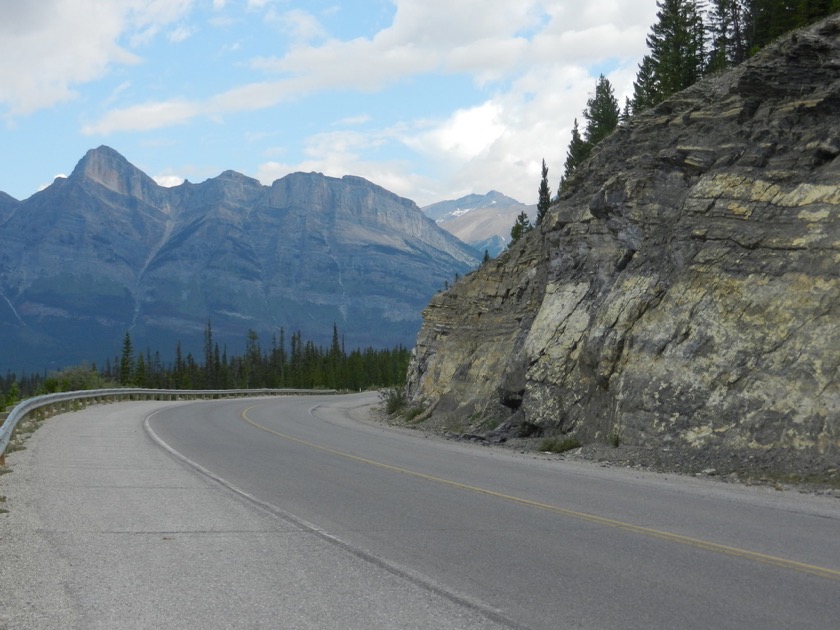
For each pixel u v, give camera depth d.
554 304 26.95
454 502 12.62
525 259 35.19
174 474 15.52
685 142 25.09
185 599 7.00
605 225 26.38
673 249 22.72
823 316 18.31
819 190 20.33
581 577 7.88
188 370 127.19
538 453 22.47
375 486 14.35
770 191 21.38
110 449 19.97
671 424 19.66
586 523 10.88
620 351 22.56
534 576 7.91
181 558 8.56
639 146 27.12
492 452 22.14
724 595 7.27
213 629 6.18
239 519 10.91
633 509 12.12
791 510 12.24
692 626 6.35
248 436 25.28
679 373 20.28
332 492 13.54
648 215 24.55
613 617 6.55
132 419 31.25
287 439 24.48
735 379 19.03
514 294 34.84
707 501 13.09
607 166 27.75
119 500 12.31
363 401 63.84
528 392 25.95
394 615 6.56
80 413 34.28
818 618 6.59
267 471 16.33
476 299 37.62
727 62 48.28
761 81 23.39
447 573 8.00
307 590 7.33
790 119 22.30
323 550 9.03
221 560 8.49
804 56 22.72
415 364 42.25
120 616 6.49
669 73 47.00
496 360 32.97
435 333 41.25
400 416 38.09
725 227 21.69
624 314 22.88
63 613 6.56
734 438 18.09
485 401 31.50
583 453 21.00
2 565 8.13
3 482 13.91
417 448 22.58
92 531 9.93
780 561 8.65
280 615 6.55
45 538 9.46
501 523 10.83
